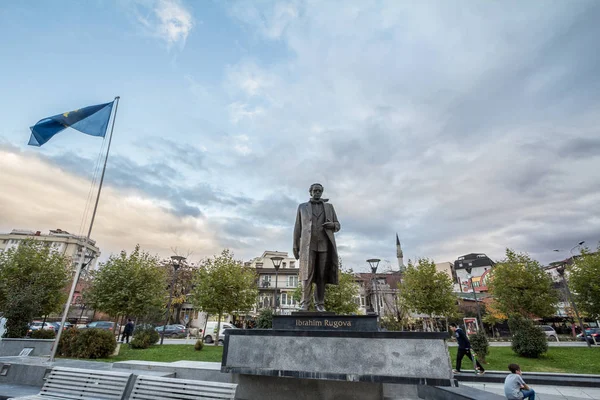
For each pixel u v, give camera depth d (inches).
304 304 272.2
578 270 904.3
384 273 1809.8
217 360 524.7
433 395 257.6
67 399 209.2
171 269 1653.5
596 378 429.7
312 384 248.8
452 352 708.0
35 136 428.8
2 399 261.7
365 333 222.4
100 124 458.3
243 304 901.8
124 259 891.4
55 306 867.4
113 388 211.6
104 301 831.1
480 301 1519.4
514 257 960.9
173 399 195.6
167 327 1349.7
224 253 982.4
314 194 303.6
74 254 2155.5
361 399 239.5
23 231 2220.7
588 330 1246.3
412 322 1449.3
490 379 430.6
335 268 288.2
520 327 625.0
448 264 2146.9
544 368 520.4
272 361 238.1
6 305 644.7
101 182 438.6
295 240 307.7
